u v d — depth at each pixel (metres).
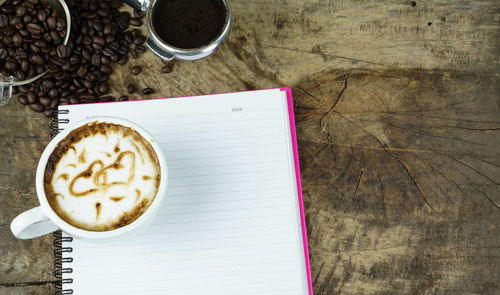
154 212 0.60
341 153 0.69
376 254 0.68
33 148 0.69
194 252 0.66
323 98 0.70
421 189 0.69
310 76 0.70
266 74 0.70
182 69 0.70
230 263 0.66
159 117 0.67
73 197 0.60
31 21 0.68
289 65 0.70
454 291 0.68
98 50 0.69
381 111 0.70
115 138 0.61
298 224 0.66
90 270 0.65
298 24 0.71
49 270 0.67
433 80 0.70
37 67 0.68
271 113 0.67
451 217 0.69
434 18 0.71
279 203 0.66
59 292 0.65
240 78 0.70
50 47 0.69
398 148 0.70
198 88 0.70
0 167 0.68
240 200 0.66
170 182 0.66
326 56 0.70
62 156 0.60
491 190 0.69
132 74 0.70
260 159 0.67
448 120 0.70
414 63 0.71
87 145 0.60
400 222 0.69
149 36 0.68
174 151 0.67
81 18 0.69
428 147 0.70
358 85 0.70
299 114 0.70
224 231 0.66
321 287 0.68
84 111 0.67
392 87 0.70
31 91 0.68
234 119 0.67
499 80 0.70
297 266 0.66
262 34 0.71
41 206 0.59
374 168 0.69
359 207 0.69
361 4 0.71
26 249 0.67
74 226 0.59
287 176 0.67
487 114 0.70
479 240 0.69
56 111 0.68
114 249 0.65
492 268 0.68
